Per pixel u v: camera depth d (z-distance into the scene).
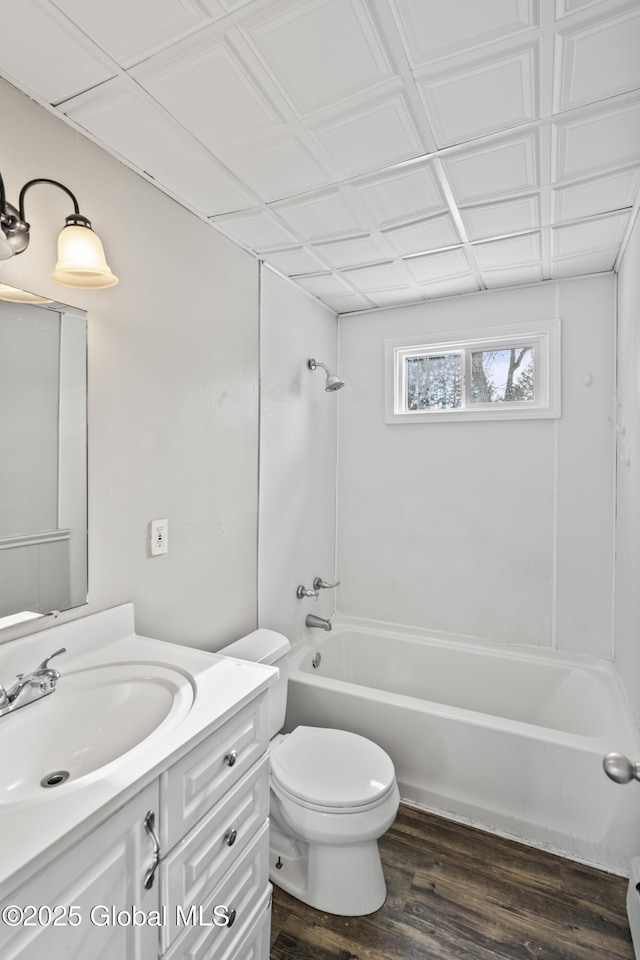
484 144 1.42
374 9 0.99
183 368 1.75
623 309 2.16
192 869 0.99
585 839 1.72
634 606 1.87
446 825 1.89
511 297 2.59
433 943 1.42
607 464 2.41
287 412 2.48
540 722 2.39
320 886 1.54
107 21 1.01
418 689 2.70
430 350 2.83
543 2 0.98
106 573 1.44
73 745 1.08
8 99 1.17
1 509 1.16
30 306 1.22
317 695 2.16
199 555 1.84
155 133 1.36
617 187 1.64
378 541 2.96
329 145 1.42
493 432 2.66
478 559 2.70
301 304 2.61
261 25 1.02
